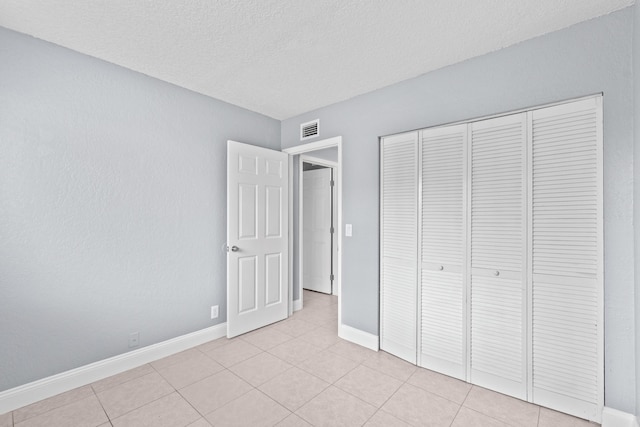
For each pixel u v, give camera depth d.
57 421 1.69
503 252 1.98
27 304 1.86
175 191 2.55
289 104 2.98
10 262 1.80
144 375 2.18
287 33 1.84
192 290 2.66
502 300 1.98
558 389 1.78
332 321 3.29
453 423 1.69
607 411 1.62
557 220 1.79
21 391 1.82
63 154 1.98
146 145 2.37
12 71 1.80
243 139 3.08
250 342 2.74
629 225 1.56
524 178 1.91
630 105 1.56
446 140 2.24
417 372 2.25
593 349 1.68
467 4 1.57
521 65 1.90
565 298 1.76
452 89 2.19
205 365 2.32
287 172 3.37
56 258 1.96
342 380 2.12
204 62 2.19
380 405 1.85
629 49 1.57
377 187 2.61
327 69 2.28
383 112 2.57
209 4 1.58
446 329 2.22
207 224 2.77
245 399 1.90
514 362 1.93
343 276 2.85
